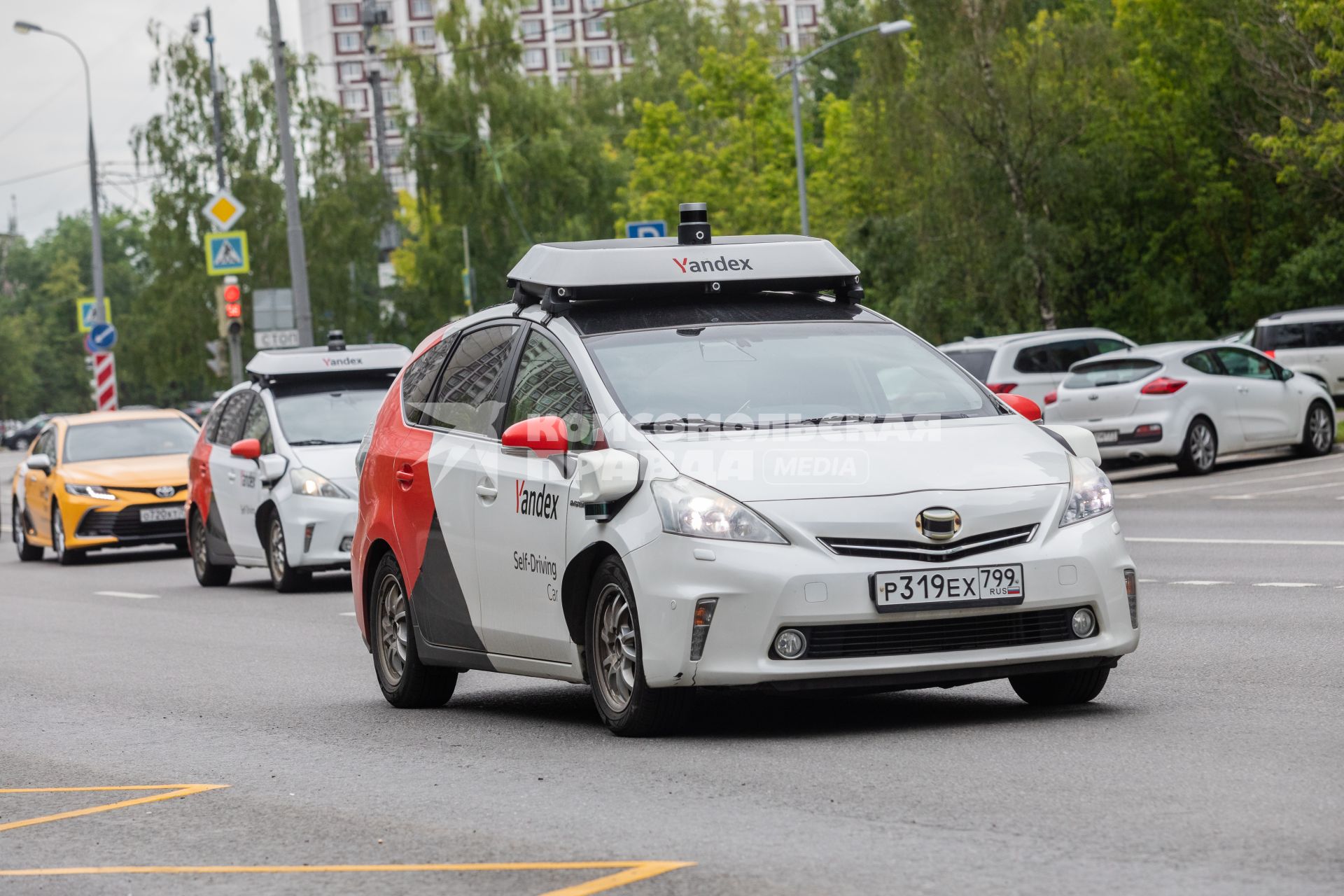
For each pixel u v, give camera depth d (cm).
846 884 1220
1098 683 1988
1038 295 12494
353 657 3044
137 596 4653
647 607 1834
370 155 18225
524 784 1705
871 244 14012
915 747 1773
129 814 1683
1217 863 1221
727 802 1545
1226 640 2573
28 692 2778
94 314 12875
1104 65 12288
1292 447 6781
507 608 2112
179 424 6450
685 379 2012
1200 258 13150
